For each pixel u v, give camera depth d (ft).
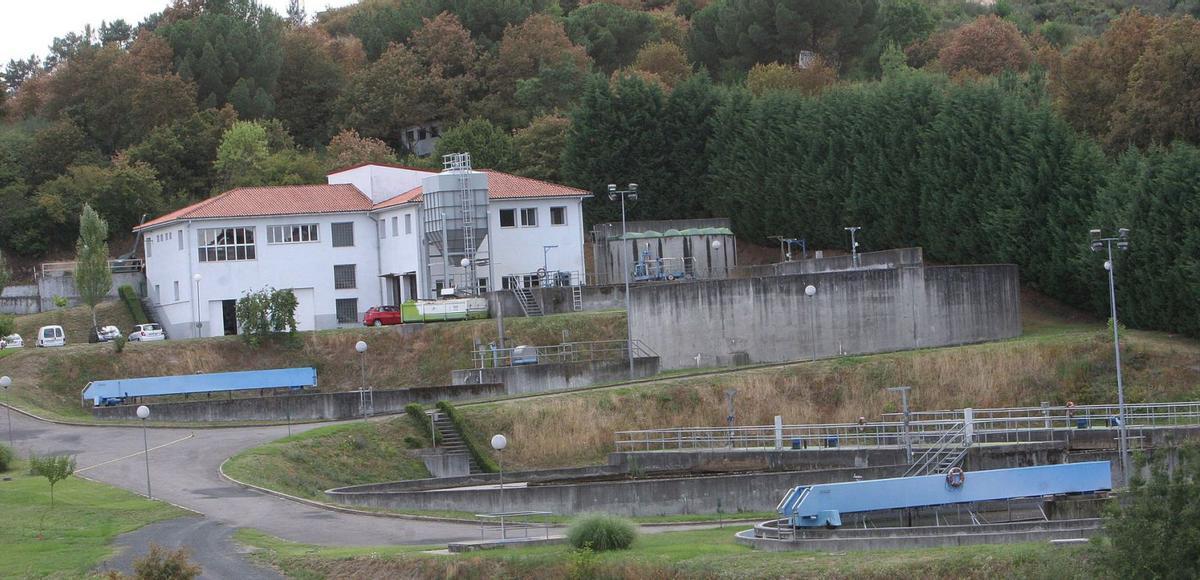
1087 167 317.63
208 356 299.38
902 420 239.91
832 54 504.43
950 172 336.70
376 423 245.86
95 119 451.53
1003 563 150.51
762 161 378.94
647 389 265.54
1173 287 289.33
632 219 392.68
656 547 164.25
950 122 339.98
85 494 197.47
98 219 343.05
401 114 487.61
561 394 263.90
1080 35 611.47
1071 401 267.80
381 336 306.76
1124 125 336.49
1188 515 132.57
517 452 248.52
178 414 259.60
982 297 305.12
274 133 457.68
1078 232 311.88
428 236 331.57
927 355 281.33
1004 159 327.47
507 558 156.04
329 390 294.46
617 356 299.99
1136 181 299.79
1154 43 339.77
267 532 177.27
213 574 155.43
